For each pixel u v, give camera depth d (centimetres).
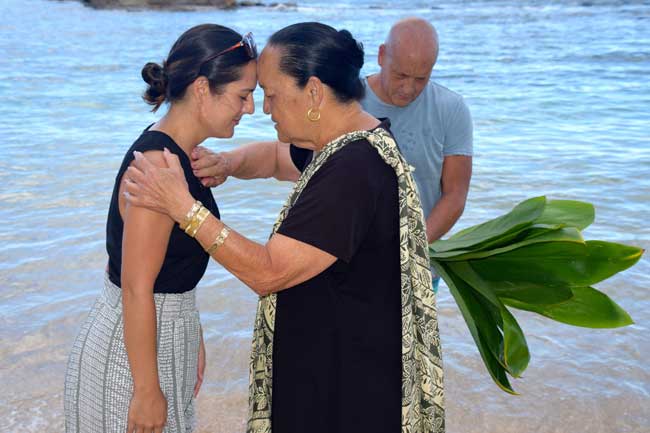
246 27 2614
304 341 201
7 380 347
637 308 427
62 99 1102
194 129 199
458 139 302
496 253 229
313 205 185
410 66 275
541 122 970
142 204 184
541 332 405
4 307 418
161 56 1684
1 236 524
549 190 659
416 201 198
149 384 199
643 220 577
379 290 199
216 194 640
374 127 197
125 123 938
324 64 188
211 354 379
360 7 3956
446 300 444
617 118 995
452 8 3644
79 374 209
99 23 2708
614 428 320
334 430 205
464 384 354
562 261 228
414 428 211
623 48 1788
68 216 570
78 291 441
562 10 3169
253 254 184
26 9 3431
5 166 711
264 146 271
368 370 201
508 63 1578
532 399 341
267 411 214
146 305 192
